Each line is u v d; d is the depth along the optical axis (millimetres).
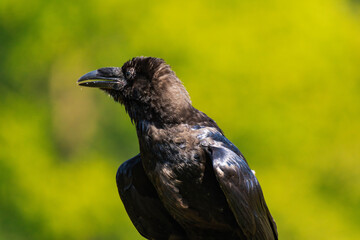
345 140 16469
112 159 18703
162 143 6711
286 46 16156
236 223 6844
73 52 18844
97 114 19844
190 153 6648
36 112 18562
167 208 6906
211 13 16453
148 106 6906
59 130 19750
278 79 16062
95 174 17938
